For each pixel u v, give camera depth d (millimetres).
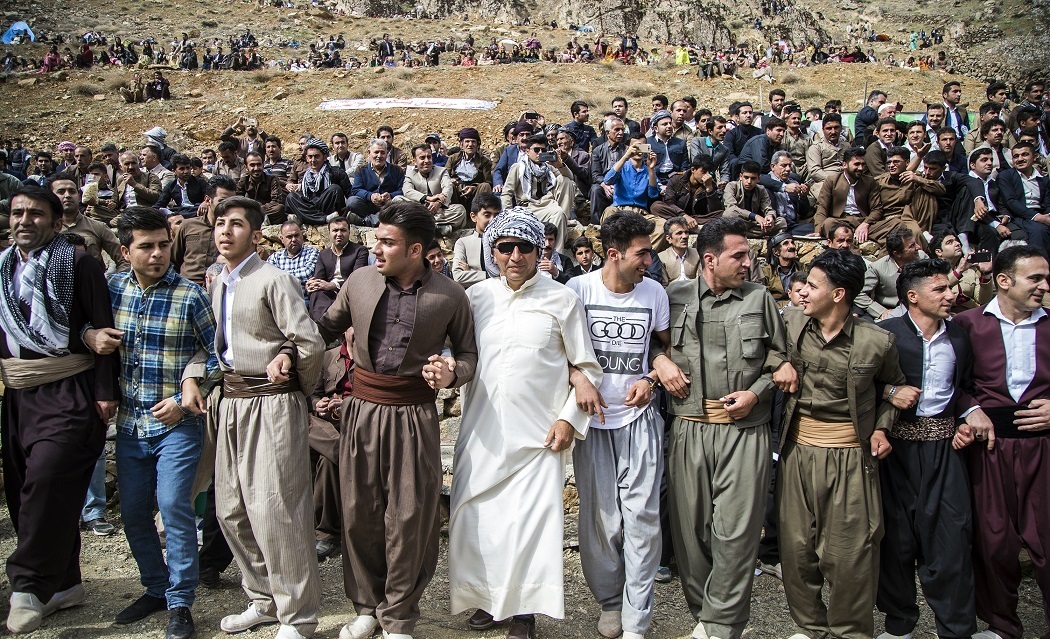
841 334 3730
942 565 3832
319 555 4848
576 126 10867
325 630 3920
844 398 3711
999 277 4020
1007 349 3979
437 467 3670
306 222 8891
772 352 3844
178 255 7469
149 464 3914
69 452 3674
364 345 3631
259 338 3654
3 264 3766
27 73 25766
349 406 3672
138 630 3834
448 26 51594
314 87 24906
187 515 3809
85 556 4750
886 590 3990
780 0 69000
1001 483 3961
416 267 3662
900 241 6969
